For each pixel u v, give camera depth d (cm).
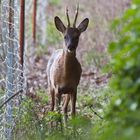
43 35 2562
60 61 1461
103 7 2555
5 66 1396
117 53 657
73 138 1036
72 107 1461
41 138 1086
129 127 609
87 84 1898
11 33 1290
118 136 632
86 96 1705
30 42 2316
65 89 1461
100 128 856
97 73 2031
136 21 643
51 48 2436
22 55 1407
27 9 2425
